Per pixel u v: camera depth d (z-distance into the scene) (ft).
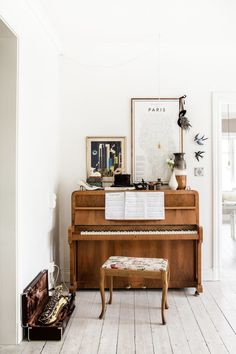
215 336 7.93
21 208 7.84
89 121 12.21
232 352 7.23
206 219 12.20
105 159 12.19
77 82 12.17
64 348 7.44
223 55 12.14
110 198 10.76
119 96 12.20
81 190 11.16
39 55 9.53
